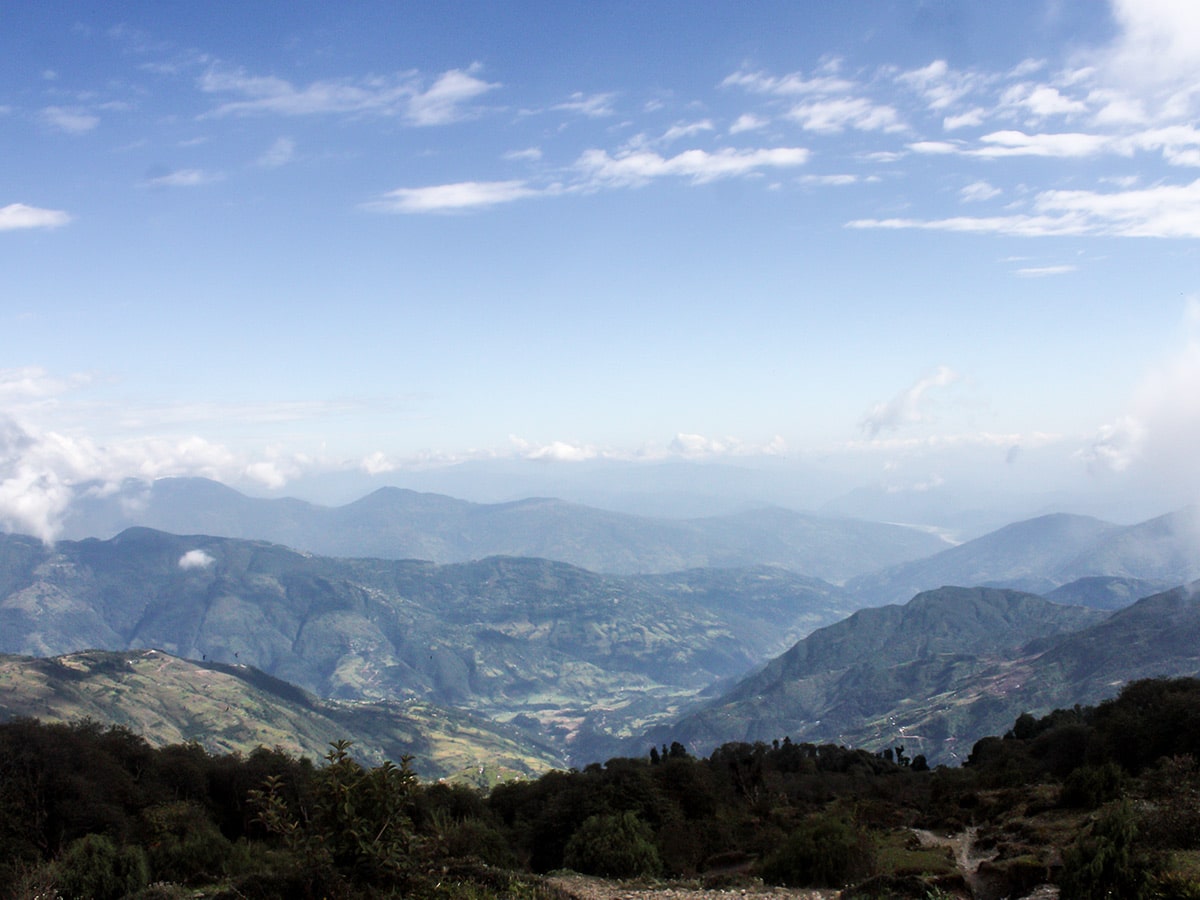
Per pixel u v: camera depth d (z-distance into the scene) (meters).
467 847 32.06
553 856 38.62
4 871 26.17
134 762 40.72
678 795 42.69
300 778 42.62
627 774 42.84
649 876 29.25
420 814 32.91
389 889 15.24
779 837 36.72
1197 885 16.03
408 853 15.67
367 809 15.45
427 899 15.73
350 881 15.04
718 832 39.03
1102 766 36.25
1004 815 38.28
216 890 18.56
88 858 26.64
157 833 32.97
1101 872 18.33
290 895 15.09
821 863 27.42
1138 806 23.16
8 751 32.59
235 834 41.03
